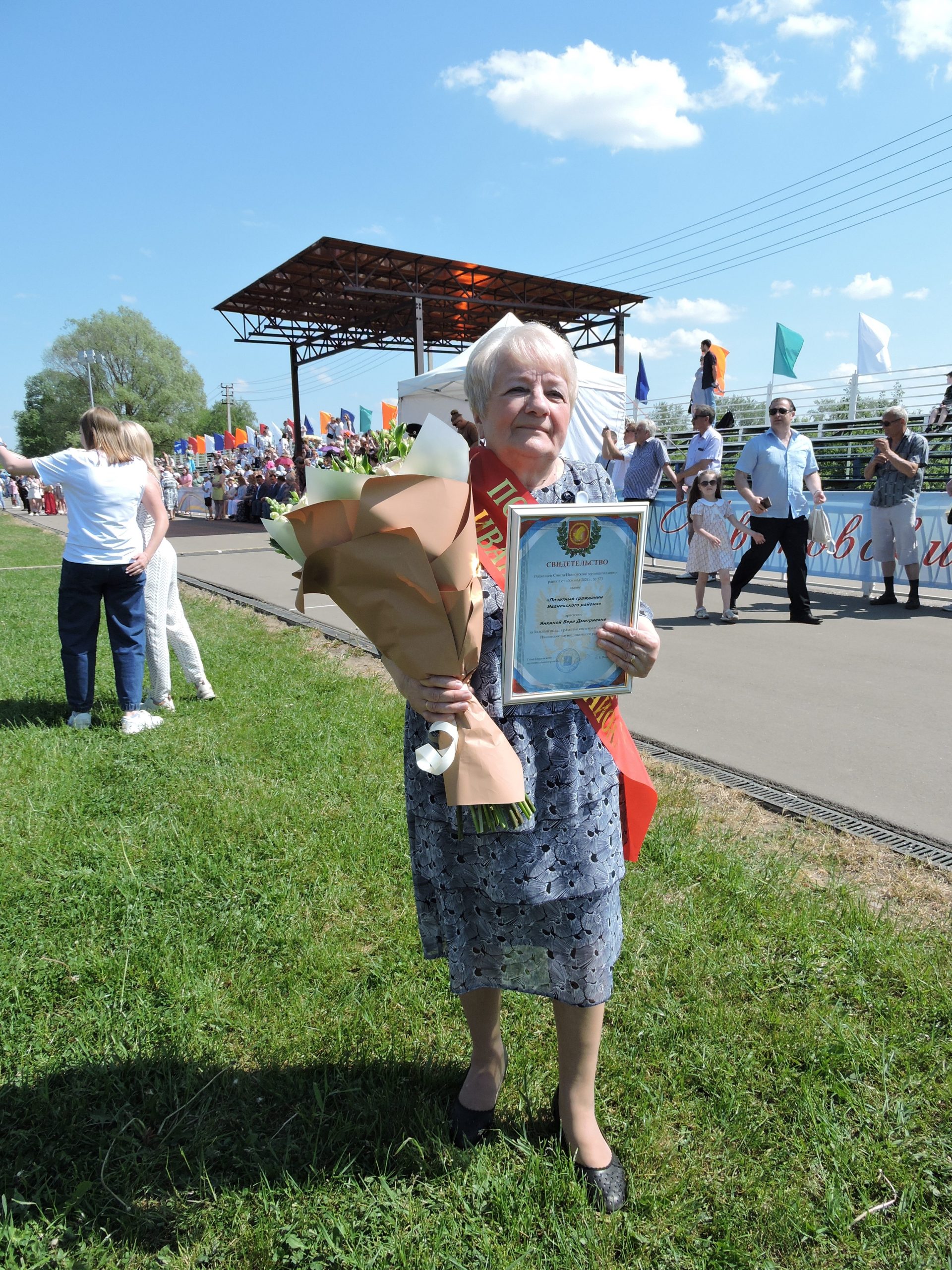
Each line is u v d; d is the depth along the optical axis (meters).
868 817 3.27
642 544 1.45
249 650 6.35
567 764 1.54
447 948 1.69
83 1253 1.54
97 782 3.65
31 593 10.11
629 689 1.53
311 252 20.02
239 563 12.70
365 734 4.17
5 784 3.64
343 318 27.20
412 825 1.72
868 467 8.00
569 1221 1.57
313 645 6.57
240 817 3.24
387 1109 1.85
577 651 1.47
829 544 7.29
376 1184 1.67
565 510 1.37
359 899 2.70
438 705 1.41
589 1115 1.70
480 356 1.51
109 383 77.25
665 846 2.94
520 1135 1.79
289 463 23.03
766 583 9.70
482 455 1.53
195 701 4.95
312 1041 2.07
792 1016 2.09
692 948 2.37
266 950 2.44
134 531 4.37
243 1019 2.15
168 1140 1.79
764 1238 1.55
